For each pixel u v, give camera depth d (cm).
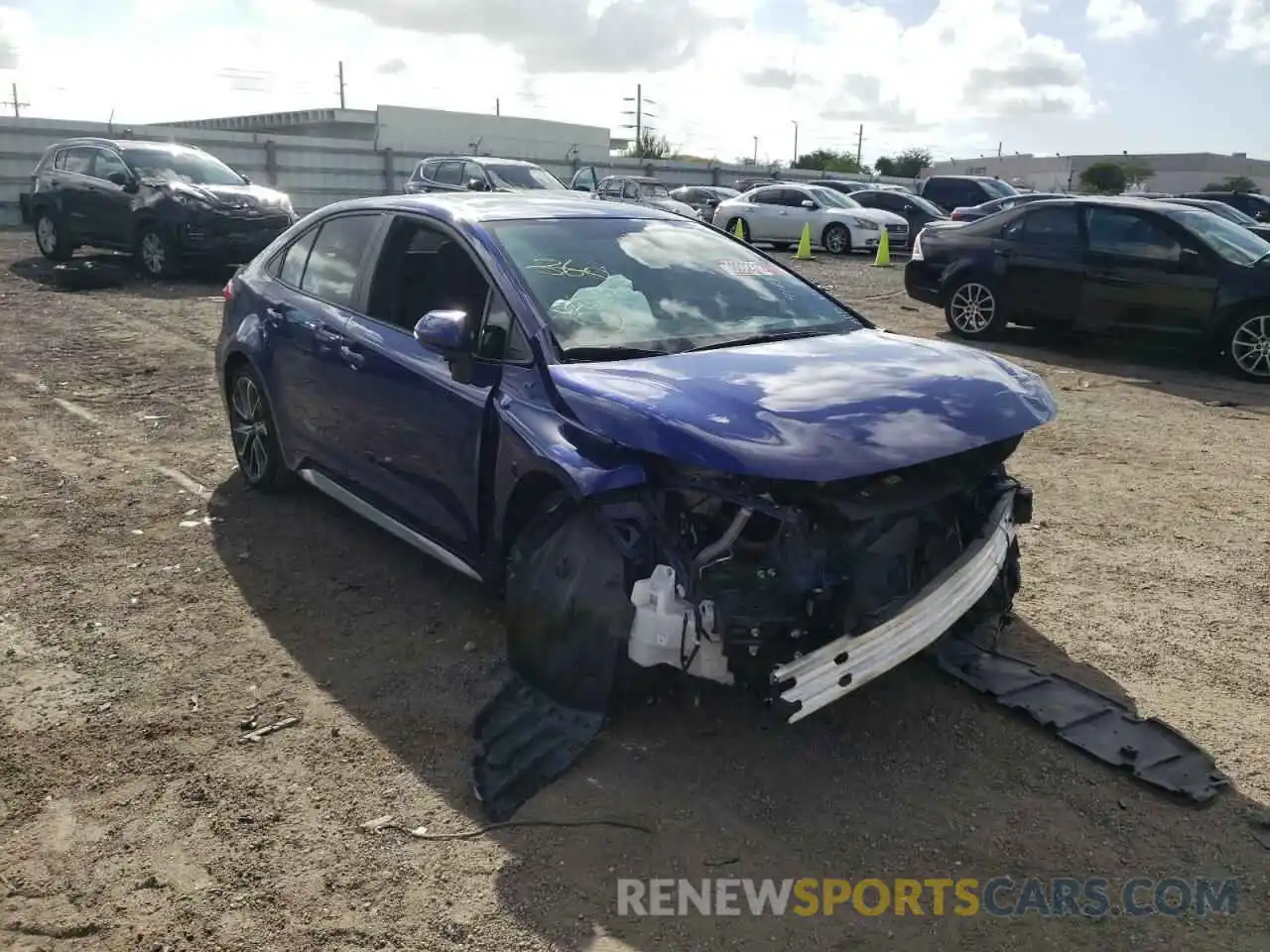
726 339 394
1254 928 267
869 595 322
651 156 6544
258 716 362
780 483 307
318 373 482
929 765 336
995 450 360
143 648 410
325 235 520
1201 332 1003
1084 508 592
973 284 1172
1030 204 1139
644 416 313
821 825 306
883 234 2127
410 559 495
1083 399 891
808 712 293
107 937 262
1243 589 478
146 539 519
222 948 259
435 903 274
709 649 305
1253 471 671
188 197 1394
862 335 422
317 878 284
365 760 337
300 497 581
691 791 320
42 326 1080
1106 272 1058
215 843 297
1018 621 441
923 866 290
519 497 362
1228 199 2652
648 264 431
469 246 415
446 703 369
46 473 618
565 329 374
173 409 771
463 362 370
